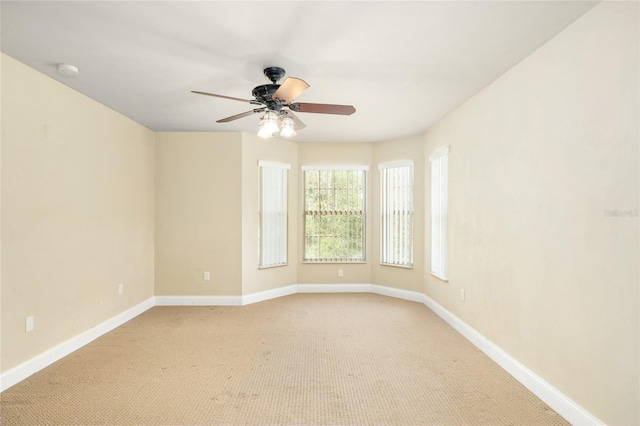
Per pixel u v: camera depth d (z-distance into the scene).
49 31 2.38
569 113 2.31
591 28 2.12
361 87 3.38
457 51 2.66
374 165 5.92
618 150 1.95
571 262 2.29
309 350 3.45
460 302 4.00
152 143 5.08
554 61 2.45
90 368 3.04
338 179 5.97
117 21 2.25
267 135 2.99
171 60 2.81
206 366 3.09
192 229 5.14
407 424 2.25
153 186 5.10
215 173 5.14
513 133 2.95
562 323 2.37
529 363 2.72
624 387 1.92
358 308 4.95
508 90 3.01
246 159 5.23
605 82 2.03
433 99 3.74
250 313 4.71
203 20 2.24
